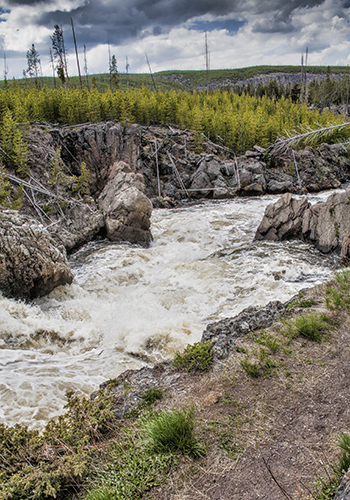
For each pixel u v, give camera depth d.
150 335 9.23
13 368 7.52
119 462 4.02
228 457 3.95
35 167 24.81
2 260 10.77
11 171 23.17
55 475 3.77
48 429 4.68
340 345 5.95
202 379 5.75
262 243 16.73
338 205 14.91
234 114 49.25
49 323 9.96
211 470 3.79
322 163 39.97
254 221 23.14
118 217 19.11
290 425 4.30
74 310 11.05
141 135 35.62
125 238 19.25
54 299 11.83
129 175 20.84
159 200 30.67
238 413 4.70
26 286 11.32
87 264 16.09
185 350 6.68
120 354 8.59
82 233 19.47
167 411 4.73
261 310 7.68
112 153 31.69
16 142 22.94
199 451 4.06
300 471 3.56
